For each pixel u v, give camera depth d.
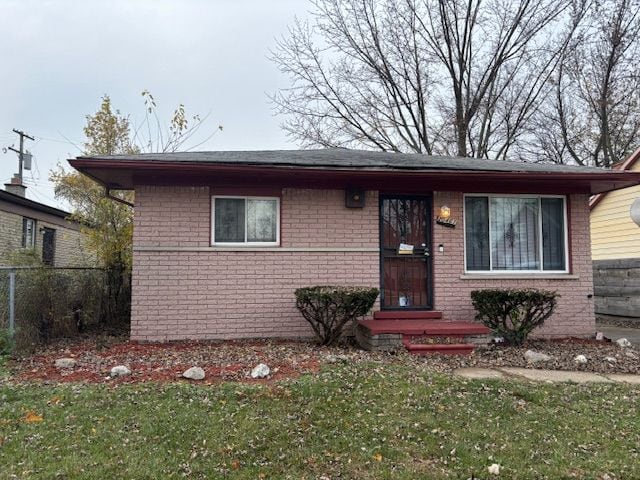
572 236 8.86
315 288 7.36
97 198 10.76
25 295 7.21
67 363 5.89
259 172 7.53
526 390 5.06
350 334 8.06
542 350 7.40
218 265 7.87
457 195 8.61
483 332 7.29
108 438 3.69
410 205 8.66
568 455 3.57
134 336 7.61
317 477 3.20
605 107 20.70
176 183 7.77
